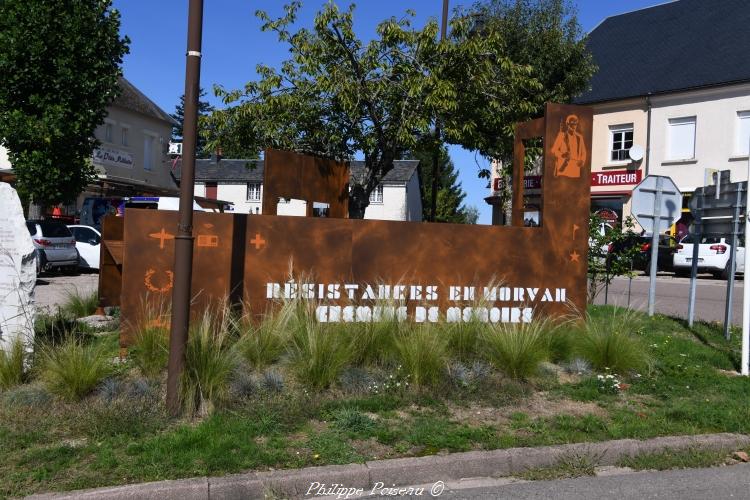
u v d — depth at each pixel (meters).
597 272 11.63
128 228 7.21
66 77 19.25
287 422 5.41
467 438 5.26
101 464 4.50
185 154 5.36
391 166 12.27
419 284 8.07
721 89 27.83
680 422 5.82
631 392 6.74
